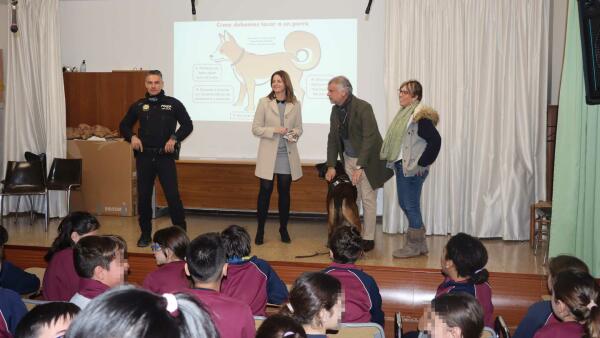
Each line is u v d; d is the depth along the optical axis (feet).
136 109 16.38
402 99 15.10
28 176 20.26
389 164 15.62
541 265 15.11
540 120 18.54
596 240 13.05
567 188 13.32
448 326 5.78
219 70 22.09
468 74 18.69
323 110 21.50
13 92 21.59
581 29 12.15
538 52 18.30
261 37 21.76
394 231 19.03
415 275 13.85
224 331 6.07
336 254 9.00
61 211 21.26
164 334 2.57
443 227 19.03
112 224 19.76
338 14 21.17
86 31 22.61
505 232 18.42
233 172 21.03
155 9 22.22
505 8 18.35
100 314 2.53
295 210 20.66
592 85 12.16
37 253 15.78
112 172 21.20
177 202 16.52
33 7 21.18
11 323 6.96
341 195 14.87
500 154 18.62
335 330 7.09
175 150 16.24
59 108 21.20
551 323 6.91
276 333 4.92
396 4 18.92
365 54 21.04
